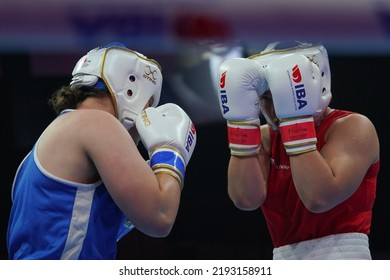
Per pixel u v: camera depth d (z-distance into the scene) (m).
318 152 6.84
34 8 13.07
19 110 12.93
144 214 6.07
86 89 6.76
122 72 6.73
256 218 12.73
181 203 12.92
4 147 12.78
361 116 7.27
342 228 7.13
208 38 13.31
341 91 13.10
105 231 6.39
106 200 6.36
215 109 13.16
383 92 13.03
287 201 7.39
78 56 13.16
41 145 6.43
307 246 7.25
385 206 12.54
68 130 6.29
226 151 13.05
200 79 13.31
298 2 13.22
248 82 6.95
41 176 6.23
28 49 13.02
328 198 6.75
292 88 6.68
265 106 7.38
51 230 6.16
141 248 11.71
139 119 6.72
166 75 13.32
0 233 12.49
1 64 12.92
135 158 6.17
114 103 6.68
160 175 6.34
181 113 6.82
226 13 13.27
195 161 13.05
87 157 6.23
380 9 13.23
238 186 7.35
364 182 7.27
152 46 13.29
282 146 7.53
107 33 13.20
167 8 13.24
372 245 12.49
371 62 13.12
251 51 13.27
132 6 13.20
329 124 7.27
